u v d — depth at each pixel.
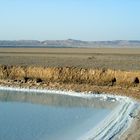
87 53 111.38
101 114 39.16
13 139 29.52
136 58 85.62
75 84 56.47
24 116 38.78
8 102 46.94
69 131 32.25
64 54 104.00
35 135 30.94
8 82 58.94
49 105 44.97
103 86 54.66
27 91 54.19
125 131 30.09
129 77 55.81
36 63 71.50
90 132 31.36
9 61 76.44
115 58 85.56
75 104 45.34
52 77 60.34
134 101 44.38
